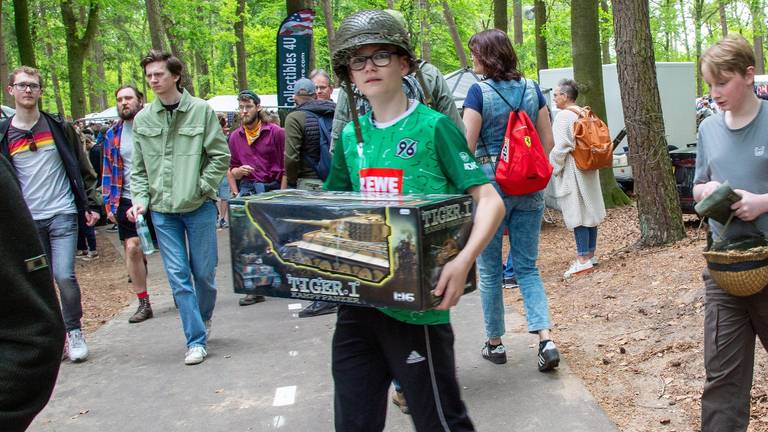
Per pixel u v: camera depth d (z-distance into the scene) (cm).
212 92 3650
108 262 1023
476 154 419
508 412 360
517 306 576
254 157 768
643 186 674
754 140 256
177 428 378
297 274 214
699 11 2902
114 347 542
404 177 228
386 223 196
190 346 490
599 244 838
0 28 1571
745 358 266
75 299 512
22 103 497
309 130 594
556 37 2500
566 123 643
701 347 399
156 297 734
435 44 3133
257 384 435
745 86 253
